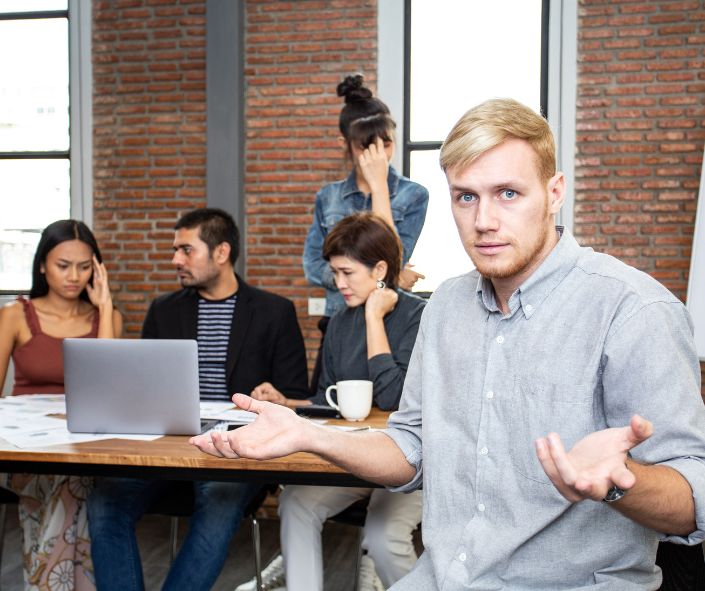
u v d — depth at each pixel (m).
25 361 2.66
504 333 1.17
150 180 4.64
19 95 4.89
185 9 4.56
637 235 4.14
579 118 4.18
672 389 1.01
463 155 1.07
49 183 4.89
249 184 4.52
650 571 1.12
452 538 1.19
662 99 4.08
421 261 4.50
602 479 0.79
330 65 4.44
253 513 2.27
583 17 4.17
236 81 4.40
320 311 4.41
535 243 1.10
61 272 2.65
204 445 1.18
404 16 4.45
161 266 4.64
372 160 2.92
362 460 1.26
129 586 2.02
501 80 4.41
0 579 3.06
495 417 1.15
